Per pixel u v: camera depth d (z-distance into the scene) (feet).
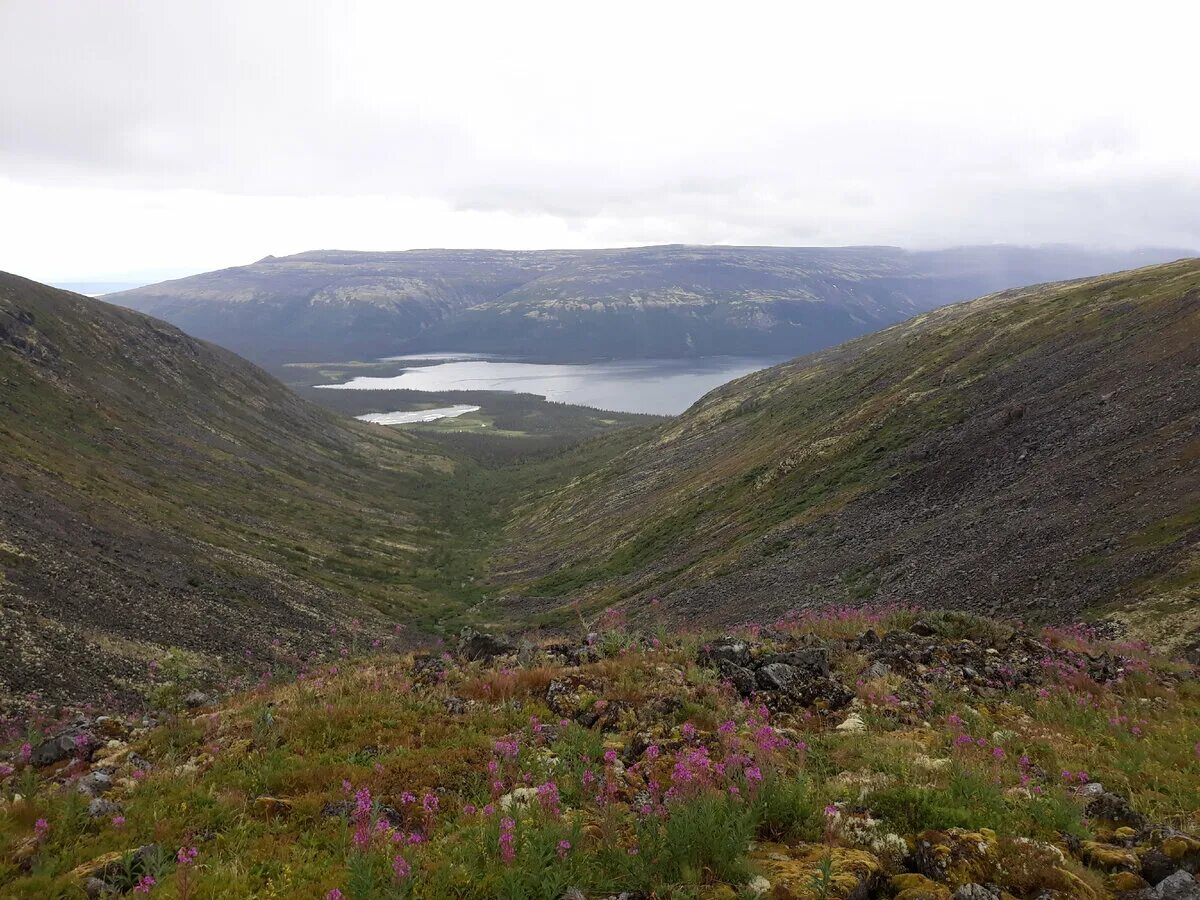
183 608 168.55
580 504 427.74
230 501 351.25
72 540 177.27
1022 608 102.22
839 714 37.81
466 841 21.84
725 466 345.72
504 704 37.60
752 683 40.47
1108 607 86.17
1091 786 28.91
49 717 91.71
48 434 313.94
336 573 290.56
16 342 405.80
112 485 266.16
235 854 22.80
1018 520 137.08
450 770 29.19
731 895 18.62
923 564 142.61
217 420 523.70
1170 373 168.55
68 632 123.85
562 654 47.60
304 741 33.27
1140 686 46.09
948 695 40.98
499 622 237.25
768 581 179.42
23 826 26.09
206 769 31.22
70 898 20.81
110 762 35.12
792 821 23.41
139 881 20.63
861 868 19.94
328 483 504.02
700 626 163.63
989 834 21.56
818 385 458.50
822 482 239.91
